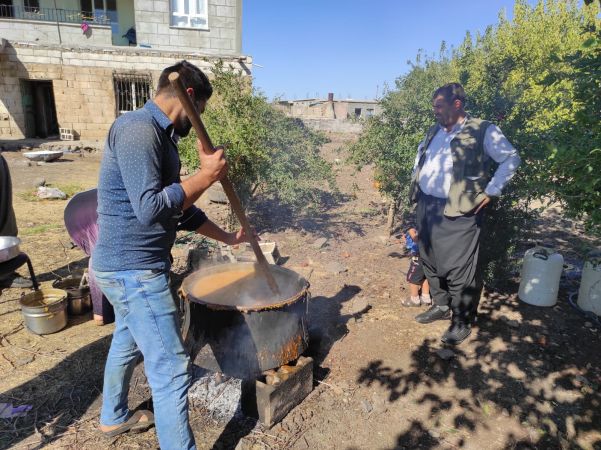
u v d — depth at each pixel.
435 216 3.36
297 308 2.60
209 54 16.00
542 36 8.20
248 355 2.49
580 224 6.65
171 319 2.04
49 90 16.86
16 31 16.05
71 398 2.73
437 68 5.82
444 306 3.75
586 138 2.45
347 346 3.39
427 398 2.86
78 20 18.17
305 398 2.79
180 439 2.06
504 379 3.05
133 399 2.73
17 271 4.62
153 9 15.39
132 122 1.79
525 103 3.94
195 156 5.38
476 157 3.17
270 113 6.06
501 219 4.08
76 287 3.98
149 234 1.94
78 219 3.39
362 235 6.21
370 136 5.70
